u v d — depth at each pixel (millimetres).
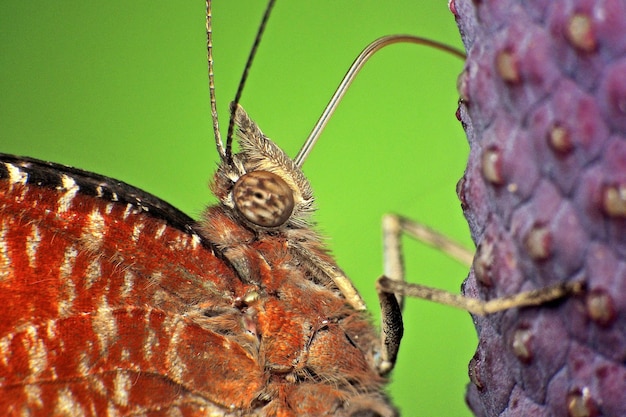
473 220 89
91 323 96
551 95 85
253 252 99
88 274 96
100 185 96
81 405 96
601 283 84
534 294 87
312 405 99
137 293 97
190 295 98
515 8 87
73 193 95
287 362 99
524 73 86
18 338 95
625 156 79
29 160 96
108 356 96
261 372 99
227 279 98
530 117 87
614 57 78
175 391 98
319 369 99
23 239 95
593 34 78
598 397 87
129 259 96
